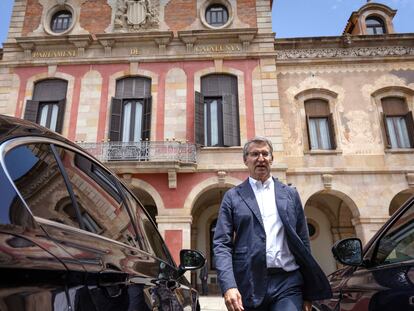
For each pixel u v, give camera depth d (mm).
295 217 2779
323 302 3256
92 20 16203
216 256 2631
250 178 2953
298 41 15781
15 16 16375
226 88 15273
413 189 14094
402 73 15633
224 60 15445
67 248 1429
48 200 1597
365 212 13828
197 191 13695
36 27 16234
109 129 14539
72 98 15023
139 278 1984
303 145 14820
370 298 2359
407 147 14906
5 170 1351
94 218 1985
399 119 15305
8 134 1495
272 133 14328
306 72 15727
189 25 16000
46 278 1184
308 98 15461
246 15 16094
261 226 2682
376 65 15727
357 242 2697
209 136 14727
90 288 1409
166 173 13734
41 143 1716
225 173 13836
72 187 1886
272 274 2611
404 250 2369
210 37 15531
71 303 1262
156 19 16078
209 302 12102
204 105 15055
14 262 1083
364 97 15336
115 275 1665
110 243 1973
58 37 15469
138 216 2857
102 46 15688
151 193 13594
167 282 2590
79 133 14523
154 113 14734
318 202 16953
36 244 1260
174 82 15148
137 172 13586
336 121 15047
